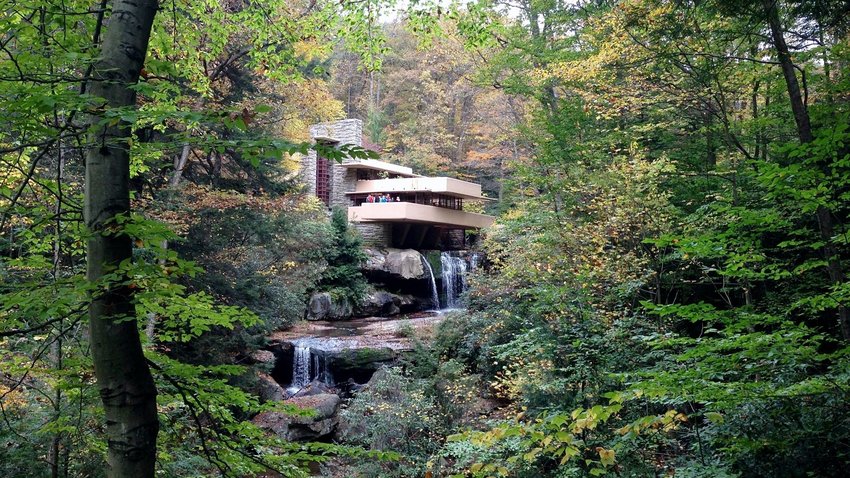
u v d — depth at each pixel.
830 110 7.48
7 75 2.87
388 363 16.17
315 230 20.22
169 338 4.12
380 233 27.52
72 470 4.82
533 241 11.93
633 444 6.51
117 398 2.97
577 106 12.44
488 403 12.60
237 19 7.04
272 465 4.00
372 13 7.21
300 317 20.23
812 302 4.67
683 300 11.93
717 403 5.00
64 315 2.92
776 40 7.65
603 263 9.39
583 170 11.56
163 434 4.40
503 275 13.65
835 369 4.88
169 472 4.73
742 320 4.66
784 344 4.36
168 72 3.34
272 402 4.18
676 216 10.05
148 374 3.14
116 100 2.98
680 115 11.12
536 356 8.62
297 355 16.94
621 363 7.36
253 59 7.49
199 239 12.38
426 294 26.00
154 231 2.93
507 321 13.25
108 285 2.77
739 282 10.05
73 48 3.08
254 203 13.44
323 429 12.80
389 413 11.15
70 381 4.01
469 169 35.22
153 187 12.25
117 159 3.02
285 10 9.30
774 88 9.57
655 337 5.98
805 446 5.34
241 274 13.67
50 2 3.23
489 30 7.55
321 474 10.72
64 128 2.71
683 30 9.22
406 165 33.12
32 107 2.55
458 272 26.67
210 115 2.48
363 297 23.00
